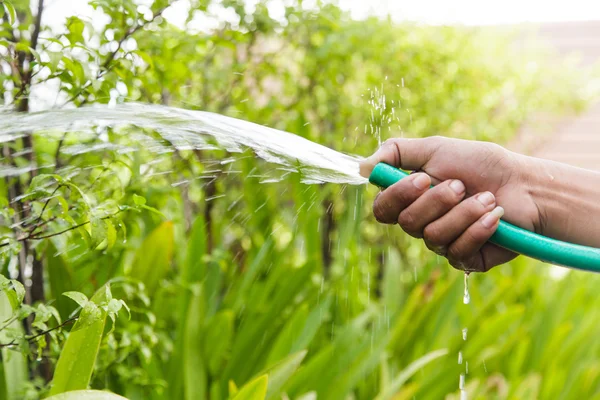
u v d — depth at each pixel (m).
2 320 1.17
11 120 0.97
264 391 1.16
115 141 1.17
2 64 1.19
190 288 1.69
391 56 2.78
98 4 1.13
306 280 1.86
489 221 0.95
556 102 4.64
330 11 2.22
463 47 3.62
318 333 2.03
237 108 2.09
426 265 2.51
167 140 1.02
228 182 2.18
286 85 2.41
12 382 1.23
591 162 5.64
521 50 4.54
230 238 2.34
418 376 1.96
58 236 1.26
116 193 1.27
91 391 0.85
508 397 1.96
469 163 1.08
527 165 1.09
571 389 2.16
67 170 1.18
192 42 1.58
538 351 2.33
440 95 3.27
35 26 1.16
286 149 0.95
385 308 2.20
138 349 1.47
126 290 1.35
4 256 0.94
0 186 1.22
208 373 1.69
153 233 1.59
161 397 1.55
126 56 1.23
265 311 1.84
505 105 4.29
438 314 2.06
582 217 1.09
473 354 2.02
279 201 2.20
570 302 2.46
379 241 3.00
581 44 5.69
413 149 1.06
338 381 1.69
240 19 1.93
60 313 1.39
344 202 2.38
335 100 2.52
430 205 0.97
